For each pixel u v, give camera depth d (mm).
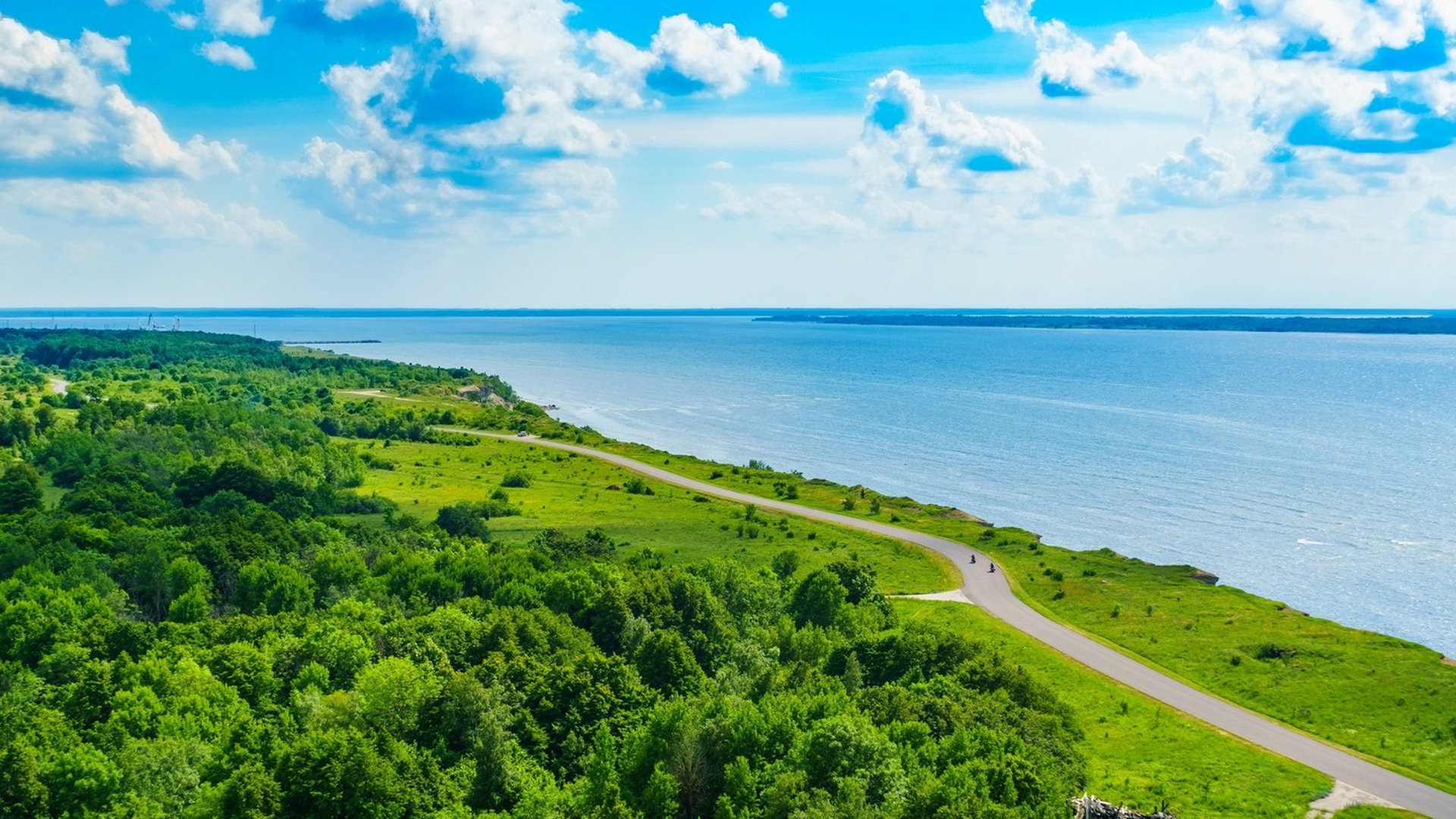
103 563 158250
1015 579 185000
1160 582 183750
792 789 74750
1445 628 178750
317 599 153625
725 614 137250
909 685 108750
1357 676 130500
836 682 106188
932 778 73500
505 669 108438
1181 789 96625
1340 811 92500
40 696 109250
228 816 77562
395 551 172625
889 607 157750
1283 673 132750
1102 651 144500
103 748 91562
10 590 143750
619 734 97312
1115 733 112875
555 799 80188
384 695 98312
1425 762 104000
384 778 81312
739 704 95188
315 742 83000
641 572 151125
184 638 124062
